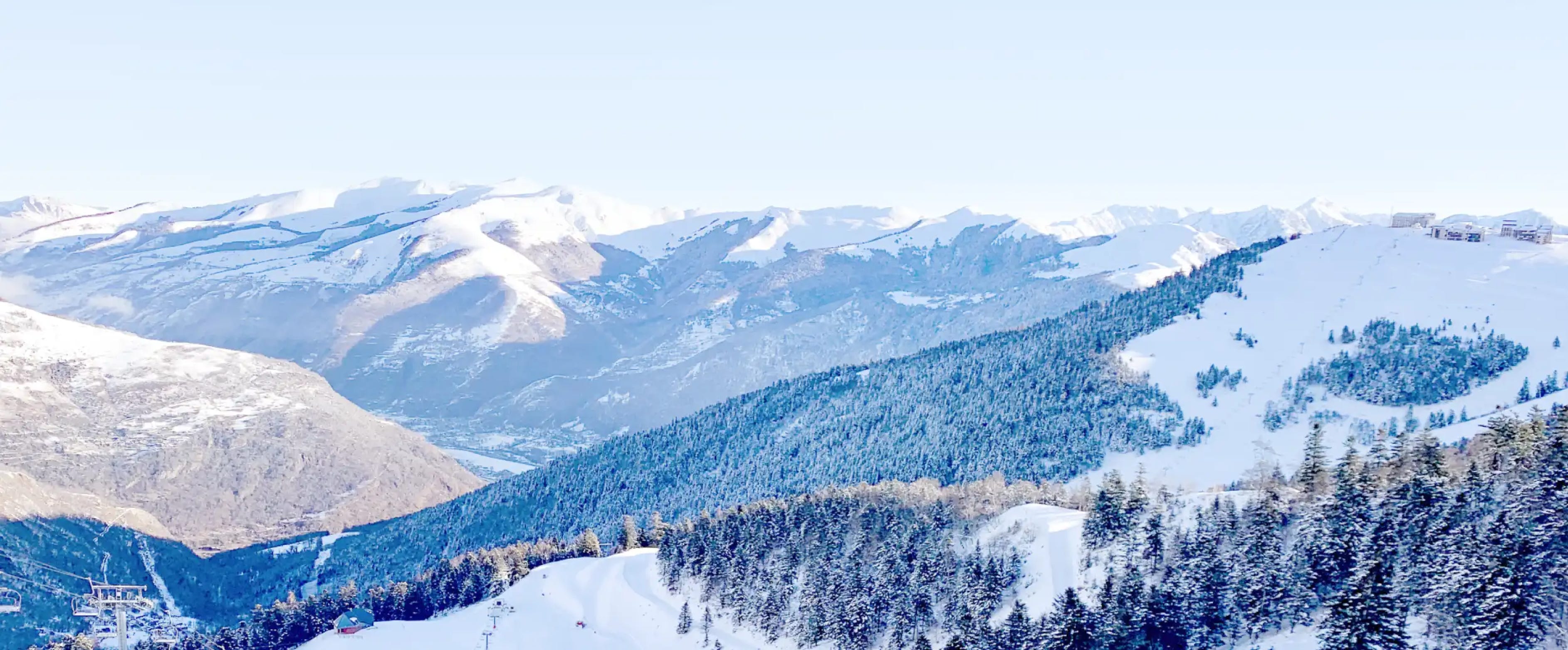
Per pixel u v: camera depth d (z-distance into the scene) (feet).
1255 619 555.69
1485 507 552.41
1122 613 574.56
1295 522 614.34
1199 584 581.94
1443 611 493.77
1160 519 650.84
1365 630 486.38
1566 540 500.74
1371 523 570.05
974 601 654.94
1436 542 533.14
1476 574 486.38
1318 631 521.65
